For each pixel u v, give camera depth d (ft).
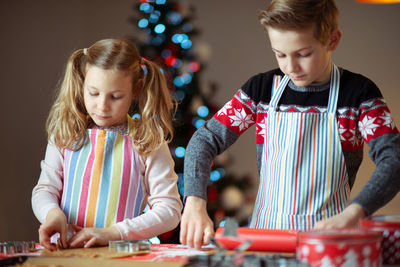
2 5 13.01
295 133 4.21
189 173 4.00
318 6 3.59
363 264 2.54
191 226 3.59
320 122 4.18
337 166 4.11
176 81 11.05
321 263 2.55
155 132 4.73
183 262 2.97
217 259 2.53
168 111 4.99
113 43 4.49
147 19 11.15
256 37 13.71
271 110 4.34
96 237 3.91
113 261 3.00
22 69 13.01
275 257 2.59
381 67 13.11
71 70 4.75
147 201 4.89
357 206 3.26
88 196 4.54
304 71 3.69
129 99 4.54
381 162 3.63
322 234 2.60
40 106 13.03
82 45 13.62
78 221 4.51
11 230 12.63
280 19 3.53
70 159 4.64
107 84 4.32
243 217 11.48
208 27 13.87
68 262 2.97
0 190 12.65
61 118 4.69
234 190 11.36
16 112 12.90
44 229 3.94
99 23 13.83
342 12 13.28
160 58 11.04
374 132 3.94
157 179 4.63
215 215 11.18
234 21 13.80
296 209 4.10
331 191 4.08
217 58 13.80
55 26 13.42
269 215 4.20
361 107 4.10
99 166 4.58
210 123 4.46
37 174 12.90
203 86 12.48
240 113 4.46
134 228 4.17
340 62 13.24
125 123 4.81
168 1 11.48
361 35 13.20
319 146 4.16
